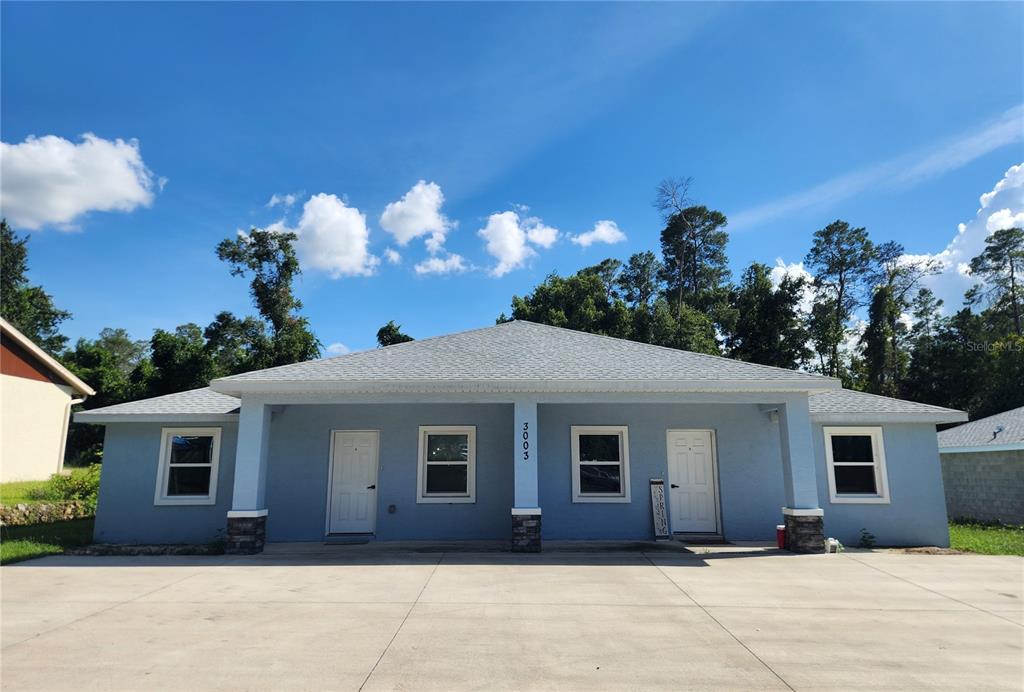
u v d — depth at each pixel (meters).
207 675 5.20
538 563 10.30
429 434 13.73
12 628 6.52
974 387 34.00
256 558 10.86
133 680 5.09
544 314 39.12
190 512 13.16
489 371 11.95
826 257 55.53
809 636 6.38
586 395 11.91
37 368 23.75
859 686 5.08
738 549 11.92
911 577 9.34
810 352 41.97
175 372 31.58
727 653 5.84
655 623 6.80
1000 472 19.05
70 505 17.39
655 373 11.88
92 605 7.49
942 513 13.17
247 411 11.71
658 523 13.15
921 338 45.28
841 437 13.57
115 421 13.17
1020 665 5.59
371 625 6.66
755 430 13.66
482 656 5.71
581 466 13.62
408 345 14.20
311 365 12.45
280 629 6.51
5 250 38.91
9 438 22.38
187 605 7.49
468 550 11.71
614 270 63.06
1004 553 12.01
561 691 4.93
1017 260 51.22
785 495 12.04
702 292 53.91
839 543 12.86
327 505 13.29
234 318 35.03
